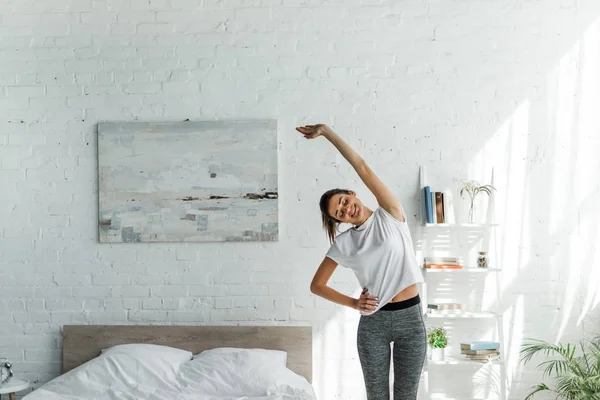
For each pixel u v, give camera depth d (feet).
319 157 13.44
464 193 13.29
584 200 13.21
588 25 13.32
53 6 13.83
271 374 11.56
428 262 12.91
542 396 13.07
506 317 13.23
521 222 13.26
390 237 9.84
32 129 13.78
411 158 13.37
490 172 13.32
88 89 13.75
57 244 13.69
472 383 13.19
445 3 13.43
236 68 13.58
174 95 13.64
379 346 9.98
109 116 13.71
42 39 13.84
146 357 12.04
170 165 13.55
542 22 13.34
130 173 13.58
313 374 13.32
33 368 13.58
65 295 13.64
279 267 13.43
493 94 13.35
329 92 13.47
